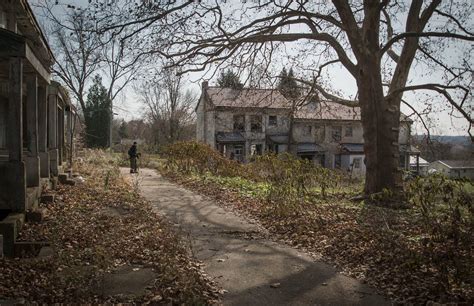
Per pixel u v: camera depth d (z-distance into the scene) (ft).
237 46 51.83
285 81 67.05
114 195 47.21
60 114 64.18
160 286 19.49
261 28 52.29
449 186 23.31
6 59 27.17
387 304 18.44
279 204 38.24
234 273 22.54
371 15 48.80
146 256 24.18
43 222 29.48
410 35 49.01
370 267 23.27
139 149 149.59
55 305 16.83
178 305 17.63
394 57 65.26
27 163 34.65
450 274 20.83
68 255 21.15
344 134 163.22
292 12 51.42
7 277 19.51
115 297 18.12
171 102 177.37
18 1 33.99
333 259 25.38
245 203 45.47
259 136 151.53
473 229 21.24
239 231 32.83
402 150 137.39
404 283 20.71
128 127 265.95
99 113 172.86
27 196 29.01
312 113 151.12
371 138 50.37
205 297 18.66
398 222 35.40
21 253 23.68
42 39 42.73
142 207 40.81
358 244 27.66
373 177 50.21
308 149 153.38
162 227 32.14
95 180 60.08
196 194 54.39
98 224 31.53
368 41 49.70
